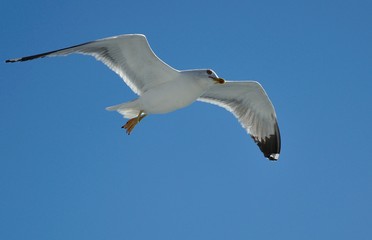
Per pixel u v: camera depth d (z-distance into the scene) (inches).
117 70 579.8
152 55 562.9
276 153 677.3
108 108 583.2
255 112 666.2
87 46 561.9
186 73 577.6
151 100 575.8
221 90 649.6
